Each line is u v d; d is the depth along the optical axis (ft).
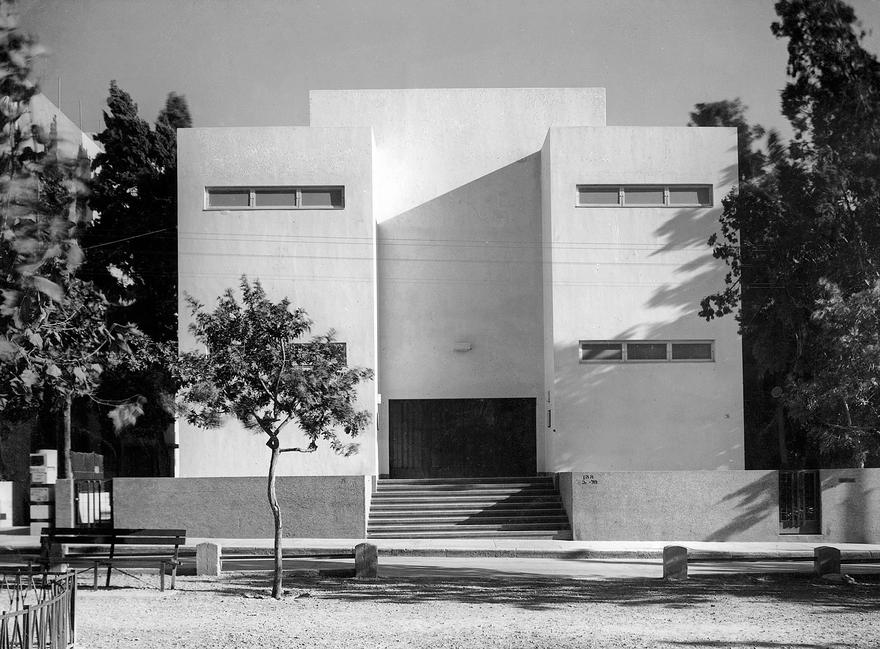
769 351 104.37
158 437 119.44
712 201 99.81
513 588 57.67
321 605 50.93
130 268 117.19
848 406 92.22
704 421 98.68
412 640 41.06
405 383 104.88
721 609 50.06
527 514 94.02
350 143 98.68
